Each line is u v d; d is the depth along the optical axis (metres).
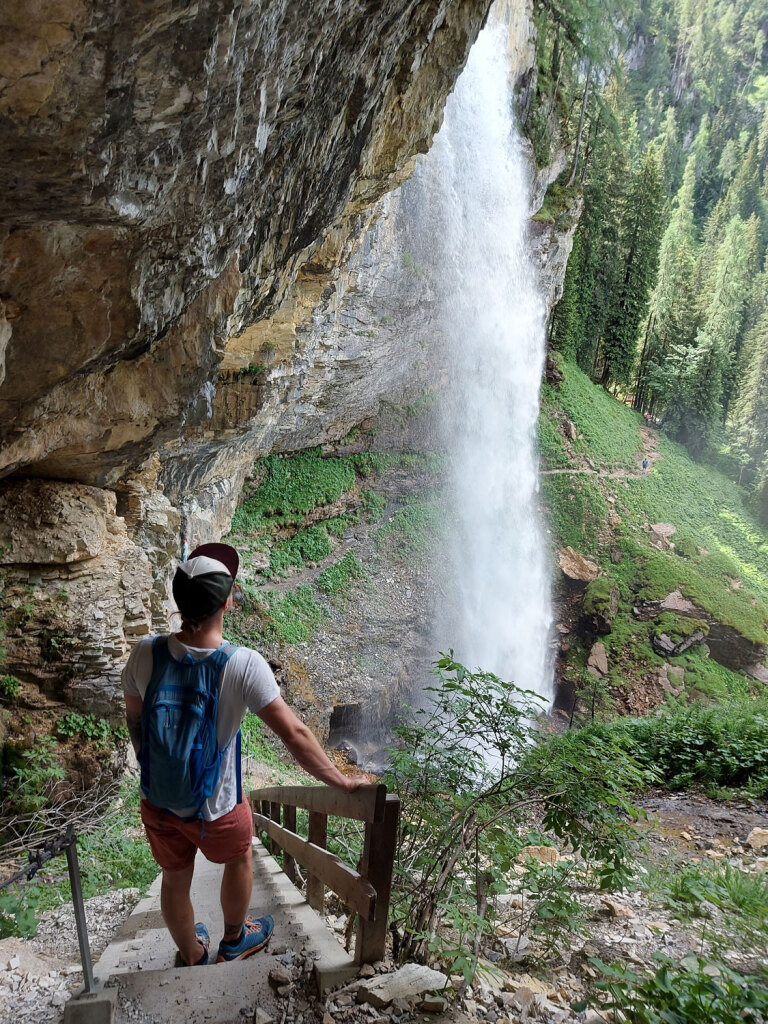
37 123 3.20
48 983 3.20
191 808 2.54
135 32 3.06
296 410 24.59
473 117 29.53
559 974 3.40
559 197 38.53
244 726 16.31
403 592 27.55
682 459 53.12
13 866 6.64
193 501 18.00
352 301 23.34
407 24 6.67
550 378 46.88
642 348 63.50
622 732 10.10
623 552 37.72
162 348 7.68
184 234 5.12
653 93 105.44
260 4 3.56
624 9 41.53
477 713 4.12
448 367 31.92
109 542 9.59
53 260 4.68
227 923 2.91
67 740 8.58
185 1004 2.48
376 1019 2.41
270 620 22.52
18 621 8.55
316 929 3.25
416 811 4.00
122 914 5.23
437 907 3.27
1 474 7.15
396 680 24.30
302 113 5.54
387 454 31.22
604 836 3.76
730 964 3.66
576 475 40.69
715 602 35.06
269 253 7.90
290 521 26.95
